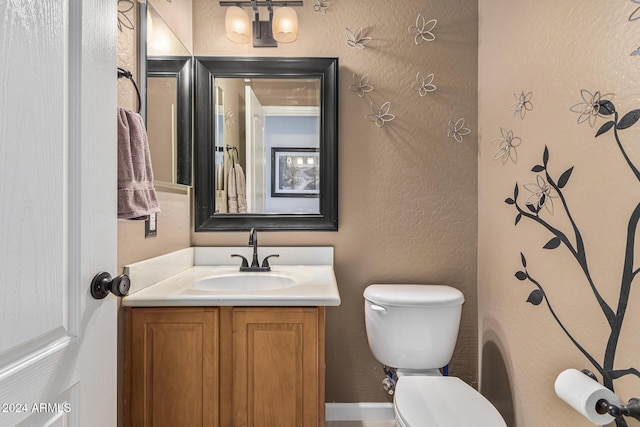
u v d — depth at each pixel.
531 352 1.25
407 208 1.71
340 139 1.71
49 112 0.57
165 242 1.42
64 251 0.61
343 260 1.71
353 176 1.71
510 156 1.39
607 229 0.91
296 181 1.71
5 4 0.49
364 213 1.71
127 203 0.92
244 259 1.55
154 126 1.30
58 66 0.59
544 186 1.18
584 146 0.99
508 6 1.40
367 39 1.70
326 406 1.69
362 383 1.70
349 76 1.71
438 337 1.42
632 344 0.84
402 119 1.71
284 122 1.70
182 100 1.56
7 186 0.50
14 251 0.51
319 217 1.70
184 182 1.58
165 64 1.39
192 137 1.66
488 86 1.58
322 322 1.14
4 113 0.49
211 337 1.11
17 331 0.51
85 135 0.66
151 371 1.11
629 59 0.84
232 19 1.60
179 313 1.11
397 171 1.71
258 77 1.69
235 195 1.70
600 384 0.91
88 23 0.67
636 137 0.83
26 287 0.53
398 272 1.71
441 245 1.71
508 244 1.41
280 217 1.69
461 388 1.20
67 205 0.62
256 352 1.12
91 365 0.68
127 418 1.10
